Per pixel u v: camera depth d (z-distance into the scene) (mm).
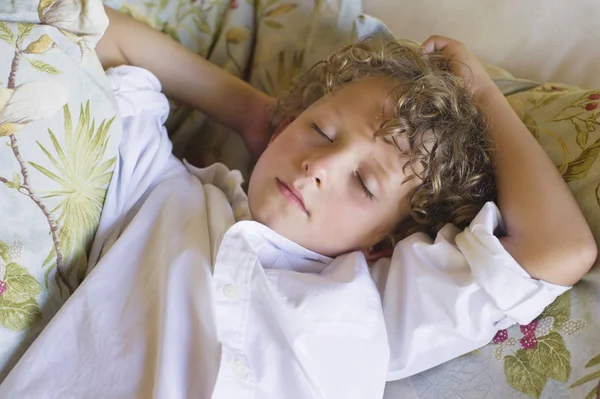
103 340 666
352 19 1021
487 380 713
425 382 748
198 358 662
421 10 1051
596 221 731
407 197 804
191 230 771
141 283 720
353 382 723
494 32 1008
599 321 684
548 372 685
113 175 775
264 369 688
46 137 666
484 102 859
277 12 1053
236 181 905
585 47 953
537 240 706
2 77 634
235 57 1062
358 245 838
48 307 686
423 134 787
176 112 1023
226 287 711
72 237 708
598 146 768
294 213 790
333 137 793
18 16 666
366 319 734
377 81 832
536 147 790
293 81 995
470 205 819
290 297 722
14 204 643
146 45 918
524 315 697
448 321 711
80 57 711
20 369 628
